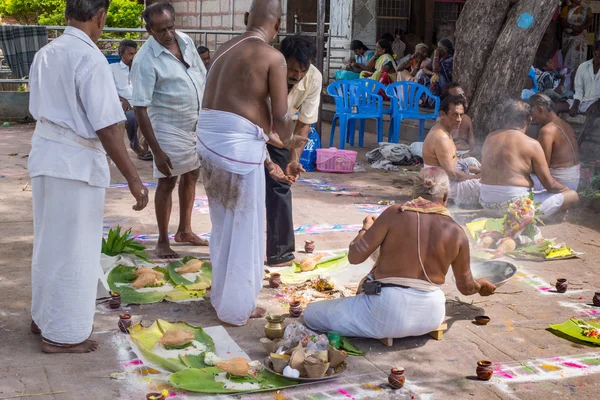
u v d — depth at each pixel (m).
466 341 4.54
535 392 3.93
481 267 5.56
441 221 4.30
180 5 20.86
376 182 9.11
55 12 17.62
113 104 3.96
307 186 8.71
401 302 4.27
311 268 5.64
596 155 9.84
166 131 5.65
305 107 5.62
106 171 4.12
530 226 6.37
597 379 4.09
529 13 9.31
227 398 3.74
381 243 4.36
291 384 3.89
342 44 16.38
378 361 4.22
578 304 5.21
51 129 3.98
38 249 4.11
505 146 6.95
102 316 4.73
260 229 4.69
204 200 7.81
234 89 4.50
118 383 3.85
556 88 12.59
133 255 5.78
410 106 11.34
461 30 9.79
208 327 4.59
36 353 4.17
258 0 4.62
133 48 9.95
